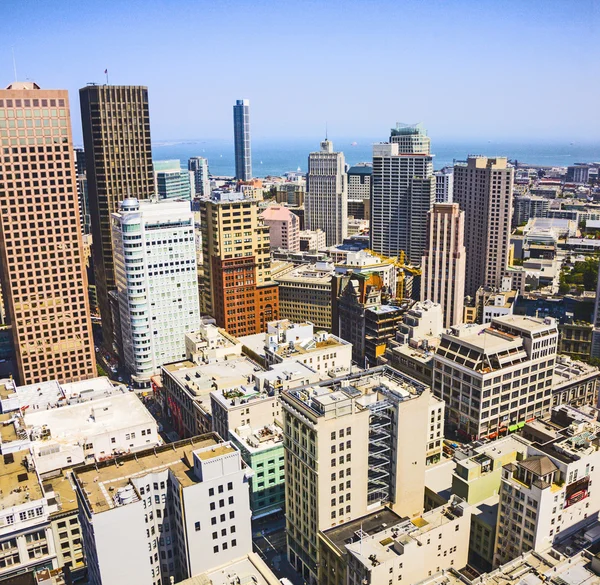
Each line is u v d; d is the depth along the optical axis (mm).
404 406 172000
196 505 149375
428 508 194625
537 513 151750
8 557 153625
